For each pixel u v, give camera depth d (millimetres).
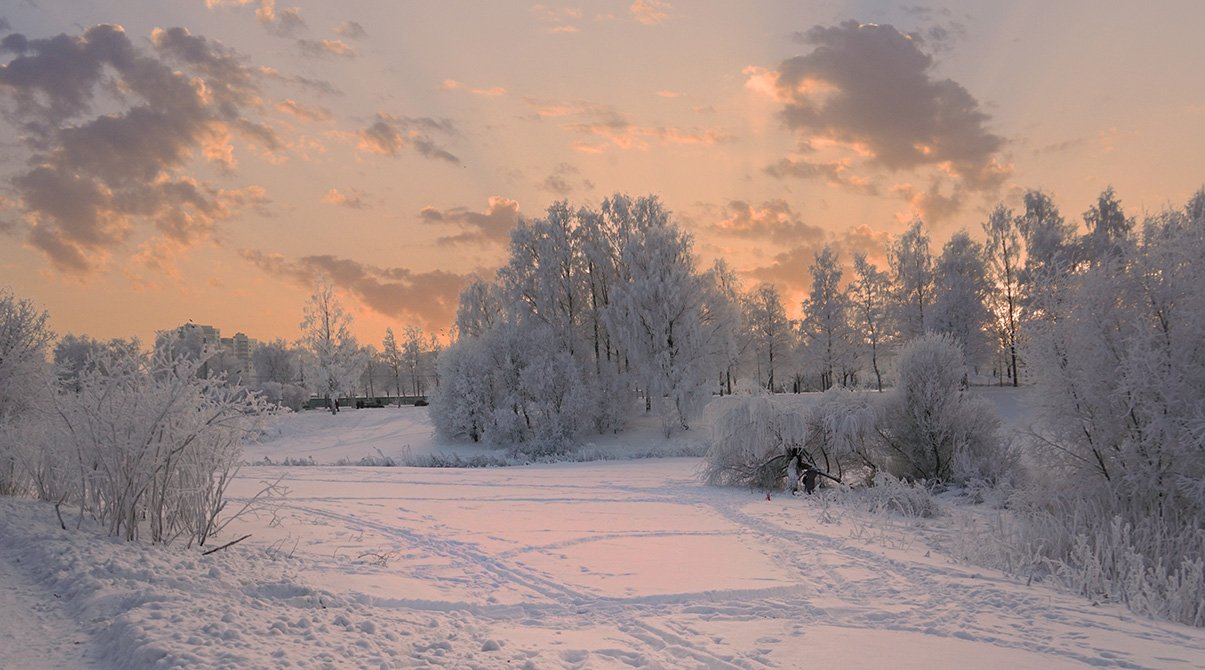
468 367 48469
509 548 10945
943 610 7730
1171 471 11438
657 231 47469
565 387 44938
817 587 8812
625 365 51094
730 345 46969
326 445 52906
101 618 6156
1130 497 11844
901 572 9633
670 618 7355
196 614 6051
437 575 9023
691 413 44781
